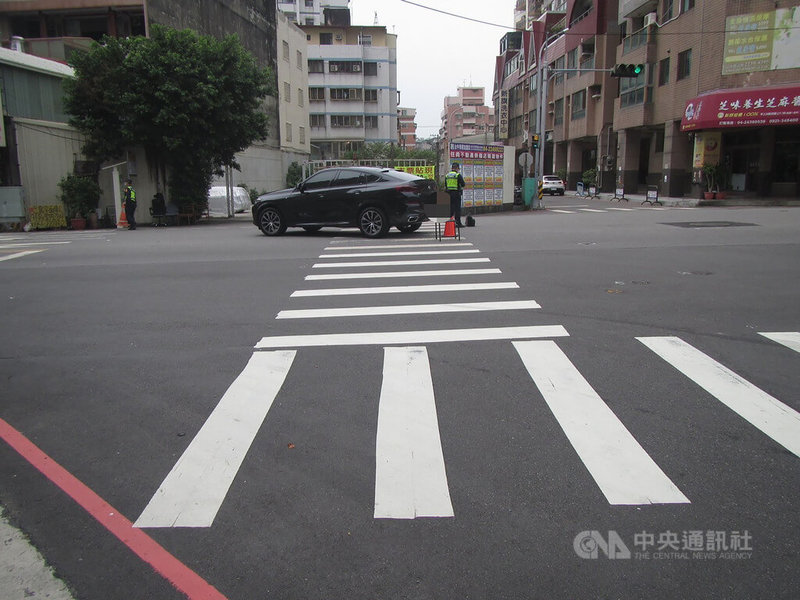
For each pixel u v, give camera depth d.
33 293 9.20
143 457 4.03
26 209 21.86
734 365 5.52
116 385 5.33
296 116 45.41
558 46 53.66
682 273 9.72
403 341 6.35
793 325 6.75
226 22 33.94
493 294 8.39
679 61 31.97
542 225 17.97
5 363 5.99
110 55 21.91
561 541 3.06
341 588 2.75
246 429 4.39
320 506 3.40
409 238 14.91
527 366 5.54
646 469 3.74
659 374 5.31
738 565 2.88
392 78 64.06
